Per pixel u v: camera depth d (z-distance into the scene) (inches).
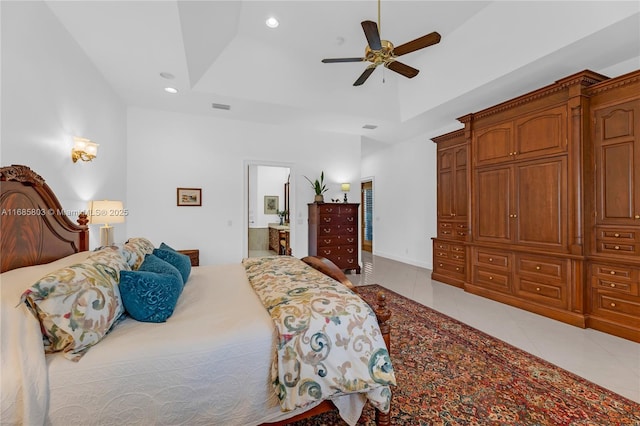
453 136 179.9
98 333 46.5
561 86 116.1
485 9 117.2
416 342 99.5
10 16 68.7
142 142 169.5
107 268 55.7
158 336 48.8
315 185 207.9
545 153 123.6
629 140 102.3
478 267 155.1
